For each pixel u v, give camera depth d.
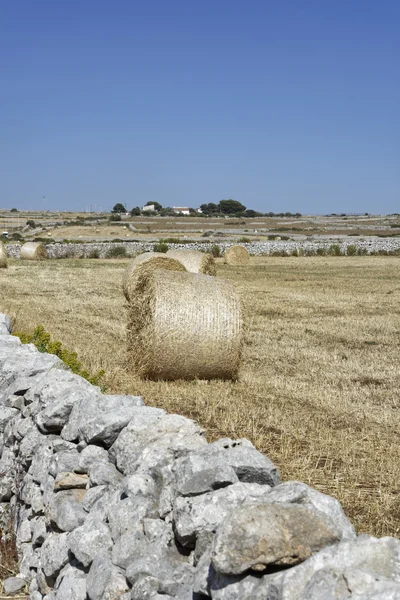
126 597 4.08
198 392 11.51
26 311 22.48
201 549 3.96
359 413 10.47
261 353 16.28
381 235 100.69
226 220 143.00
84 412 5.99
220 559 3.41
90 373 11.98
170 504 4.40
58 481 5.44
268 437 8.73
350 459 7.84
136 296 13.71
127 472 5.09
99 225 122.12
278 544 3.41
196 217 154.00
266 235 99.12
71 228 110.12
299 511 3.54
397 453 8.21
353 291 31.30
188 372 12.72
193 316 12.61
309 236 96.12
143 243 65.81
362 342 18.08
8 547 6.30
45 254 53.59
